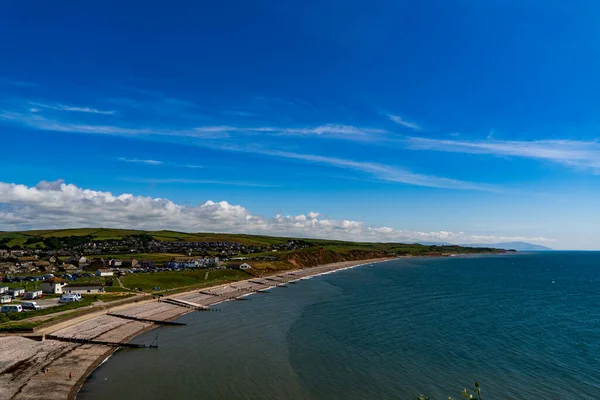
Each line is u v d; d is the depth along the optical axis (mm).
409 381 53656
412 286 164625
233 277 185125
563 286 170000
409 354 65438
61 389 48312
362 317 96750
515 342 73188
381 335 78312
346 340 74500
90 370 56188
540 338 76312
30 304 89500
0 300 94875
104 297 110188
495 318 95938
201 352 66562
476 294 140000
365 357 63938
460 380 54188
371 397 48500
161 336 77250
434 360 62438
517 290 153375
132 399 46844
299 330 82812
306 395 48875
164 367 58531
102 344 68125
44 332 68438
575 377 55250
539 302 122875
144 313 94500
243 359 62781
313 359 62906
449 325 87625
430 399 47969
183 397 47812
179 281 155500
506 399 48125
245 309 109062
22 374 51500
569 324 89688
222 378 54250
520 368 58906
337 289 154875
